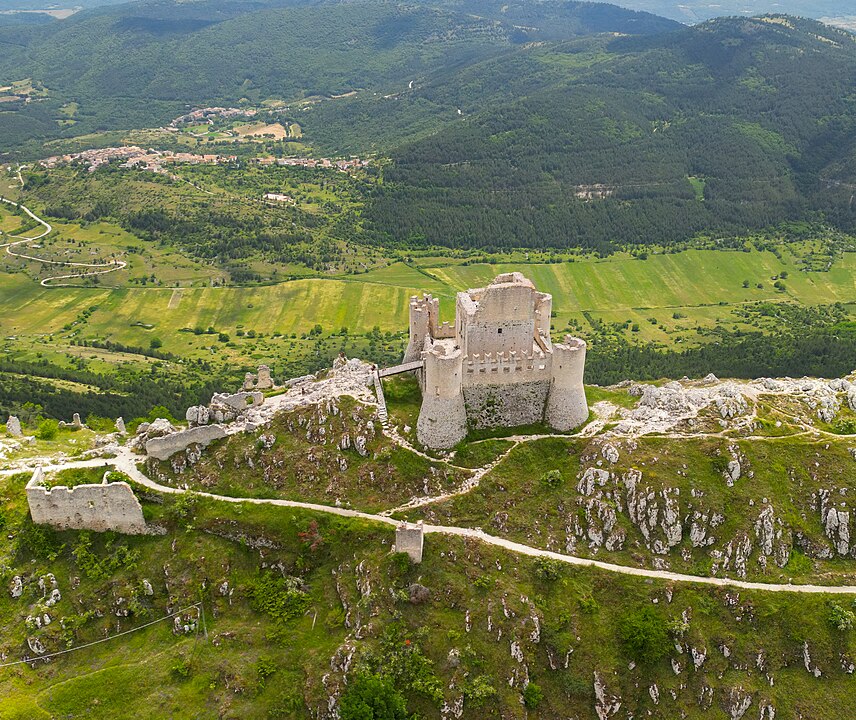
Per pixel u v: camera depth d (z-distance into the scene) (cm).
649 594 10238
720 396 12506
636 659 9744
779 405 12588
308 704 9262
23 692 9750
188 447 11994
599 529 10850
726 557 10662
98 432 14500
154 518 11162
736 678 9769
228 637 10156
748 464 11381
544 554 10631
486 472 11619
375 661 9369
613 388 15900
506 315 12181
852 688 9706
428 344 12719
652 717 9544
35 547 11019
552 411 12362
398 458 11644
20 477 11919
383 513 11081
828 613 10094
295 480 11606
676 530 10844
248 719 9256
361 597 10088
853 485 11250
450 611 9875
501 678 9450
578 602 10100
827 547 10850
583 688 9531
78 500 11038
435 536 10588
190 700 9525
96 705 9488
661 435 11825
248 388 14662
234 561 10856
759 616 10112
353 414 12100
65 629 10350
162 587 10744
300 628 10169
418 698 9194
